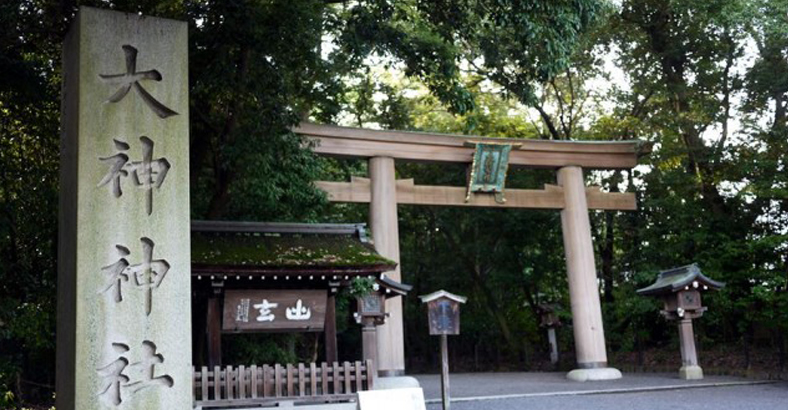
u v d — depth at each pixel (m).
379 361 15.54
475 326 25.50
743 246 18.27
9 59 9.35
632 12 20.44
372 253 10.54
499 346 25.61
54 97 10.05
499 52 11.30
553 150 18.33
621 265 22.06
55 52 9.95
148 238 6.05
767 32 16.44
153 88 6.32
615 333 22.31
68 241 6.14
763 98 18.61
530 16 9.72
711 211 20.12
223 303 9.71
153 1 8.95
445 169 23.59
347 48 11.59
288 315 9.95
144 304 5.95
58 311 6.48
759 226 19.31
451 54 11.81
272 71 10.19
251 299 9.81
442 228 25.08
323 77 13.89
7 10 8.16
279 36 9.82
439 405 12.73
